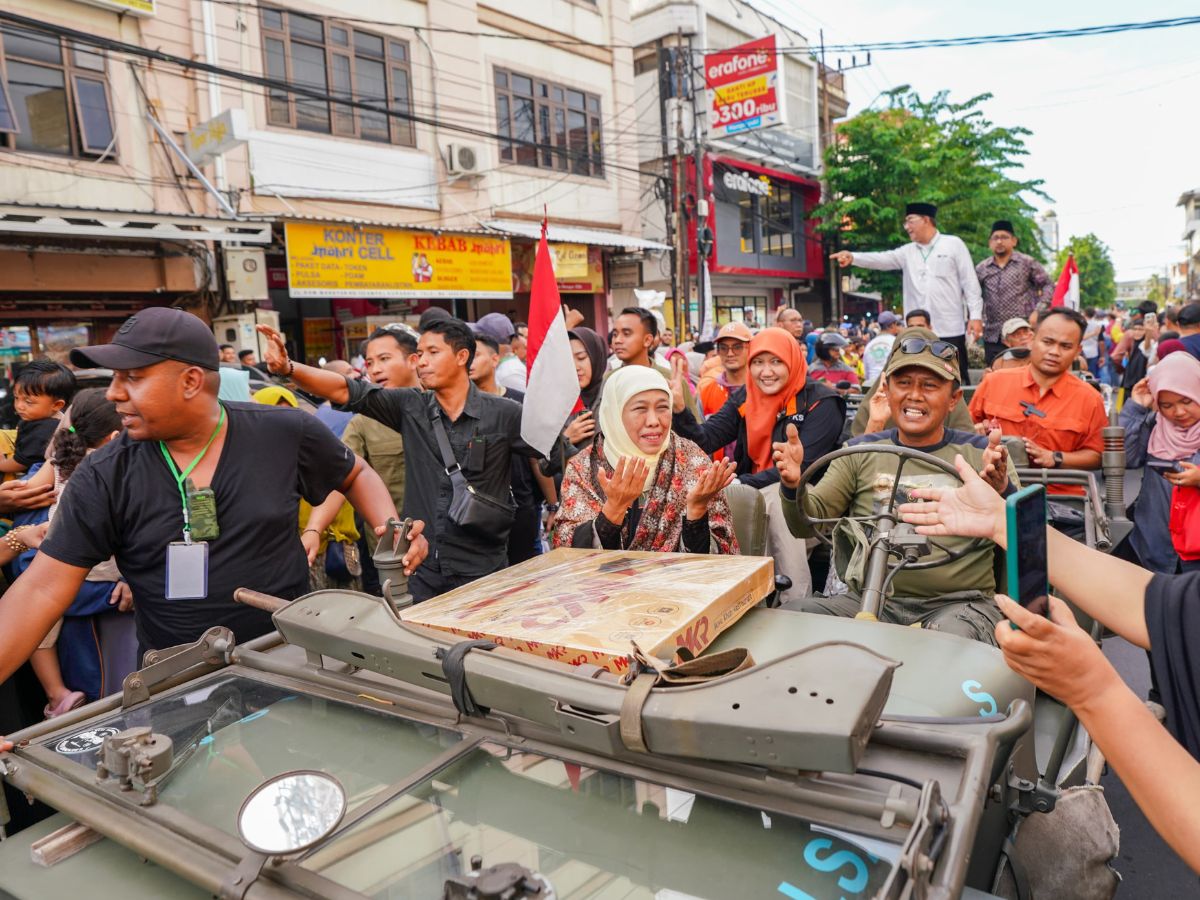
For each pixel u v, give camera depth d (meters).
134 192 10.80
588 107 17.81
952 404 3.17
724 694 1.29
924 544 2.50
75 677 3.23
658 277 21.50
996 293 7.53
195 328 2.34
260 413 2.55
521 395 5.39
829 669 1.26
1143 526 4.20
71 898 1.37
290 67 12.48
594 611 1.85
